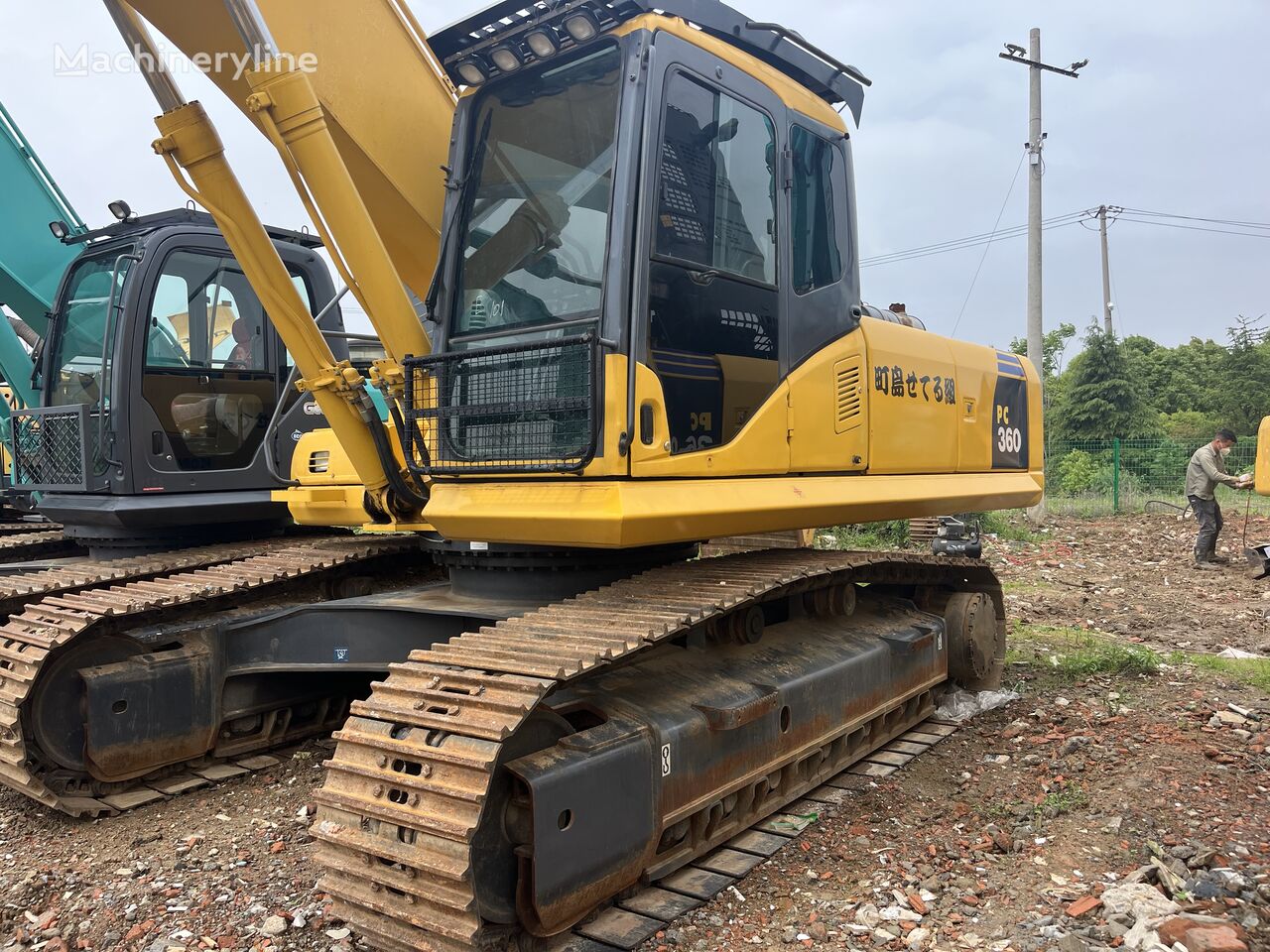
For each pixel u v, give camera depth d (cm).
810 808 456
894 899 365
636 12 382
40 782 458
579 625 359
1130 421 2648
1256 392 3381
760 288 436
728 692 405
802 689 445
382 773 311
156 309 624
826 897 369
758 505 416
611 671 390
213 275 652
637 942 330
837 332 488
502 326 405
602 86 392
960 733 578
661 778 356
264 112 398
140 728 490
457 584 461
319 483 553
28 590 543
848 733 486
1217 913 335
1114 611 989
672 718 370
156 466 615
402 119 466
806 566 467
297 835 439
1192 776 478
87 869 408
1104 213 3800
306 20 431
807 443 458
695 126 402
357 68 450
